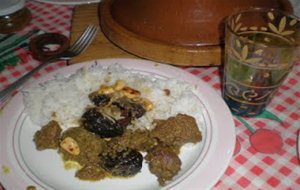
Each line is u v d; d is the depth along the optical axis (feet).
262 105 1.02
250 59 0.93
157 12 1.13
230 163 0.92
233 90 1.01
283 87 1.14
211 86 1.12
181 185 0.79
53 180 0.85
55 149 0.92
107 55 1.26
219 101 1.00
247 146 0.96
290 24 0.99
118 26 1.16
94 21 1.43
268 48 0.89
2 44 1.30
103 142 0.93
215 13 1.10
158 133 0.93
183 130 0.91
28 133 0.96
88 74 1.08
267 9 1.01
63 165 0.89
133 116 0.98
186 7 1.10
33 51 1.26
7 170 0.82
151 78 1.10
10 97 1.08
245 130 1.01
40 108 1.00
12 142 0.89
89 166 0.88
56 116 1.00
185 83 1.06
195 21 1.10
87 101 1.03
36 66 1.24
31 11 1.55
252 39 1.06
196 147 0.91
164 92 1.04
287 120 1.04
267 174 0.89
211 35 1.10
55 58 1.22
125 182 0.85
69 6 1.59
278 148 0.95
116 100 1.00
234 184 0.87
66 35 1.41
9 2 1.43
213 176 0.81
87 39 1.31
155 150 0.89
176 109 0.99
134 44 1.12
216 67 1.23
